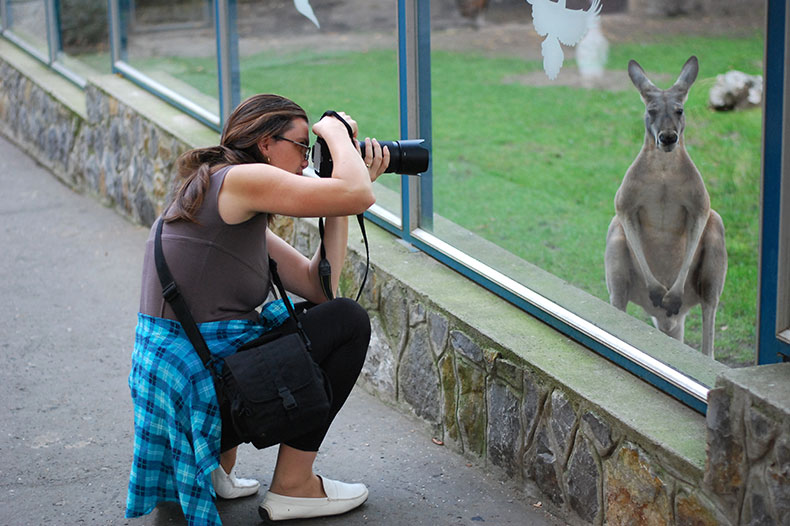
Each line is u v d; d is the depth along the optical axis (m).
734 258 3.12
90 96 6.36
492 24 10.67
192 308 2.56
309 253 4.13
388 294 3.53
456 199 6.47
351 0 10.29
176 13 5.47
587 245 5.08
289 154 2.62
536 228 5.58
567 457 2.75
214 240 2.54
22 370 3.98
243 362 2.46
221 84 5.02
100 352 4.16
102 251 5.47
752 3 3.19
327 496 2.84
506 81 9.94
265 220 2.63
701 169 3.19
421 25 3.59
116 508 2.95
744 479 2.19
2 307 4.68
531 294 3.19
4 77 8.11
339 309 2.71
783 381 2.18
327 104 7.92
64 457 3.27
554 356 2.88
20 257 5.40
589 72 7.55
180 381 2.52
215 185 2.52
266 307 2.71
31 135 7.59
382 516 2.86
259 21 7.10
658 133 2.98
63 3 7.17
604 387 2.70
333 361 2.71
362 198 2.51
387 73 9.49
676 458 2.37
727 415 2.21
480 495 2.96
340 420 3.49
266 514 2.80
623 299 3.13
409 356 3.44
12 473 3.16
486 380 3.04
